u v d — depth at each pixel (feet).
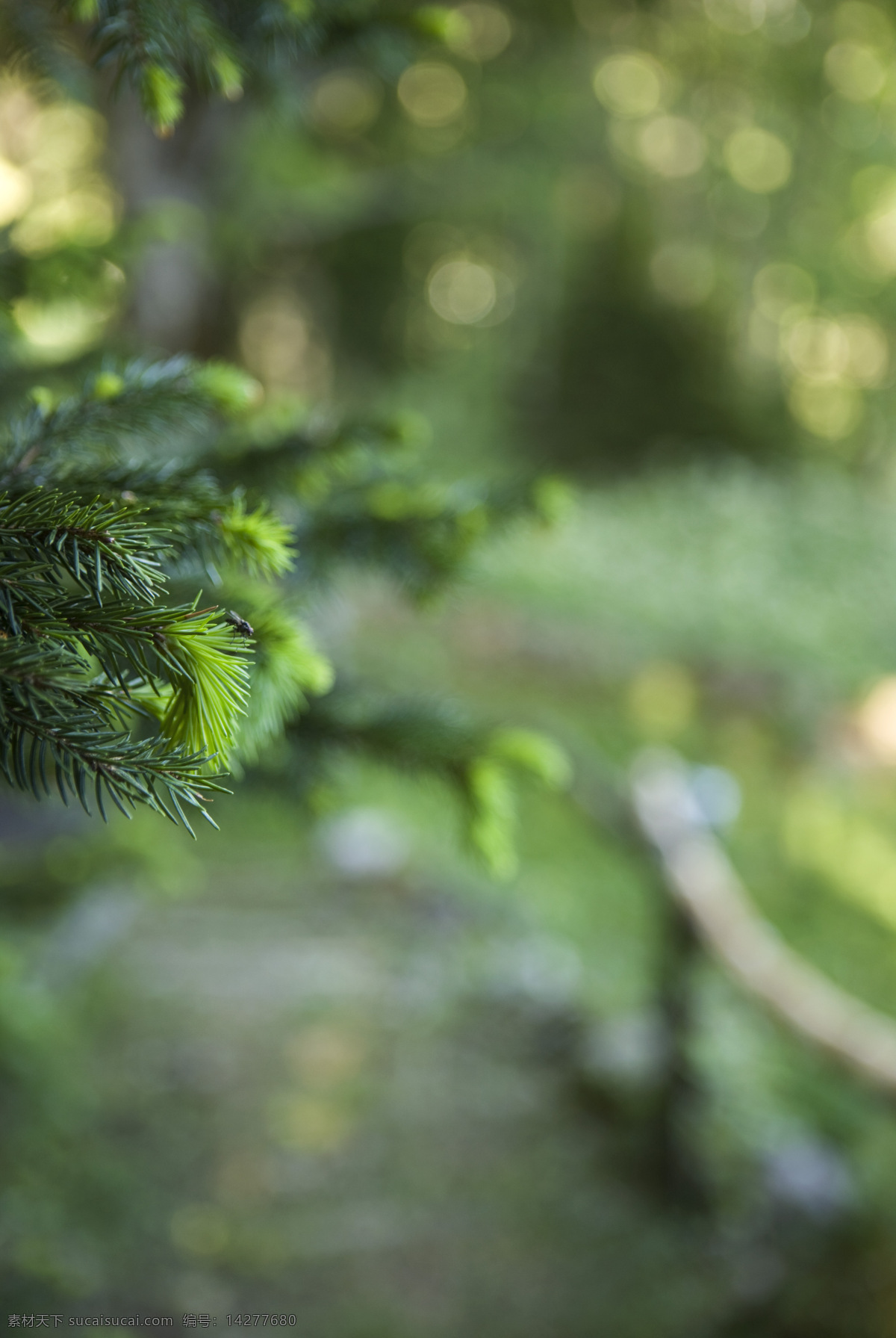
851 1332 8.95
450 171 36.01
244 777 4.78
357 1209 10.87
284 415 4.60
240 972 15.02
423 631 33.81
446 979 15.47
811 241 46.98
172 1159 11.03
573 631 33.47
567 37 35.99
